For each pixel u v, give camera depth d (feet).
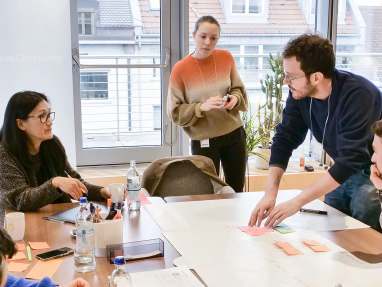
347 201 7.52
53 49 11.26
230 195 8.22
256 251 5.67
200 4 13.00
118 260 4.78
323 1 13.91
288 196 8.03
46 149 8.09
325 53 6.29
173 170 9.29
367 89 6.56
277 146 7.68
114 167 13.05
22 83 11.20
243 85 11.23
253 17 13.53
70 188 7.23
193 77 10.73
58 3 11.14
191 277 4.98
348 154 6.35
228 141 11.03
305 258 5.48
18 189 7.35
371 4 14.15
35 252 5.68
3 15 10.87
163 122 13.35
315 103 7.13
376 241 6.08
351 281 4.93
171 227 6.51
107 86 12.80
